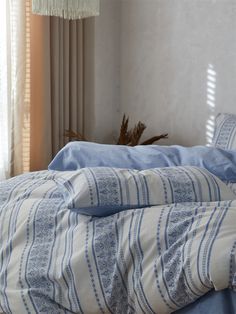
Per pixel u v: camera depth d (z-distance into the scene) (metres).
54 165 3.21
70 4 3.39
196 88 4.34
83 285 2.18
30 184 2.71
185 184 2.34
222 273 1.87
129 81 4.80
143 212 2.20
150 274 2.04
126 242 2.14
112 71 4.86
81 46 4.56
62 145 4.54
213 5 4.18
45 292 2.27
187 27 4.35
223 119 3.84
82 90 4.62
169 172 2.42
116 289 2.13
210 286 1.91
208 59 4.25
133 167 3.06
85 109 4.67
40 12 3.41
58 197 2.56
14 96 4.22
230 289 1.91
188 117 4.41
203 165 3.01
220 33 4.16
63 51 4.48
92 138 4.71
